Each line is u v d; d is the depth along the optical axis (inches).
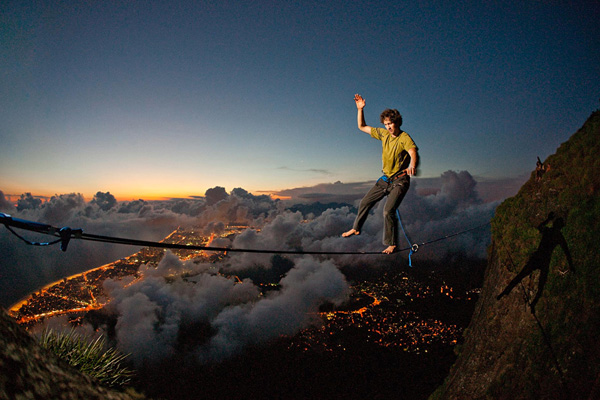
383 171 167.0
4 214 53.3
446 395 401.7
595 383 211.9
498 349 333.1
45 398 44.5
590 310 242.4
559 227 299.1
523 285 322.7
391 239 166.2
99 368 119.9
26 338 51.9
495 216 406.0
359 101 175.5
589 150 299.6
